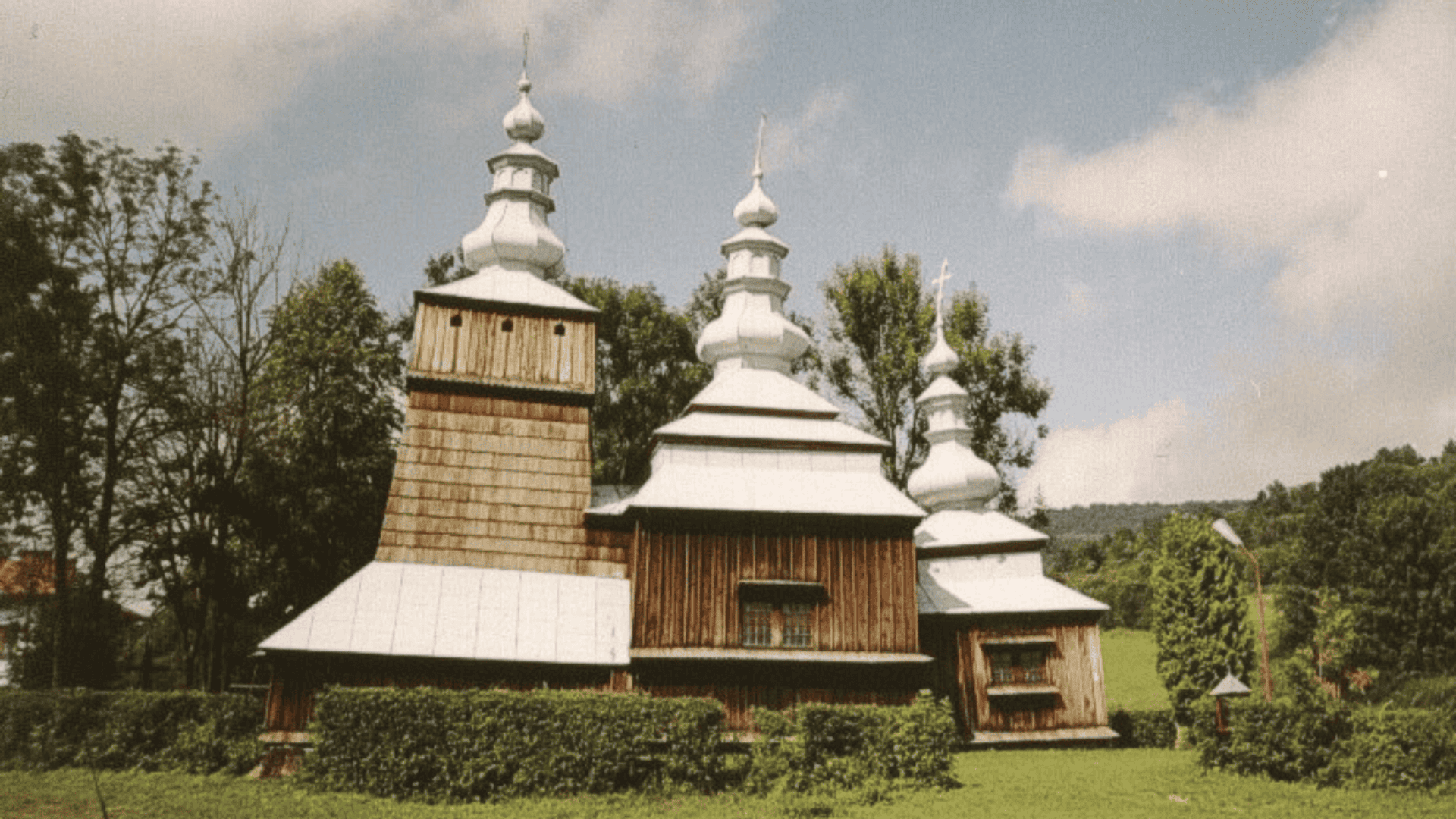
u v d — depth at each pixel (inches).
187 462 1552.7
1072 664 1393.9
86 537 1443.2
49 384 1369.3
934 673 1393.9
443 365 1222.3
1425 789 792.3
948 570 1486.2
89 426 1460.4
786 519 1171.3
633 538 1194.6
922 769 851.4
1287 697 922.7
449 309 1254.3
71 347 1418.6
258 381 1644.9
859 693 1131.3
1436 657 1717.5
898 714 876.0
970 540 1494.8
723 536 1152.2
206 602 1547.7
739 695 1104.8
